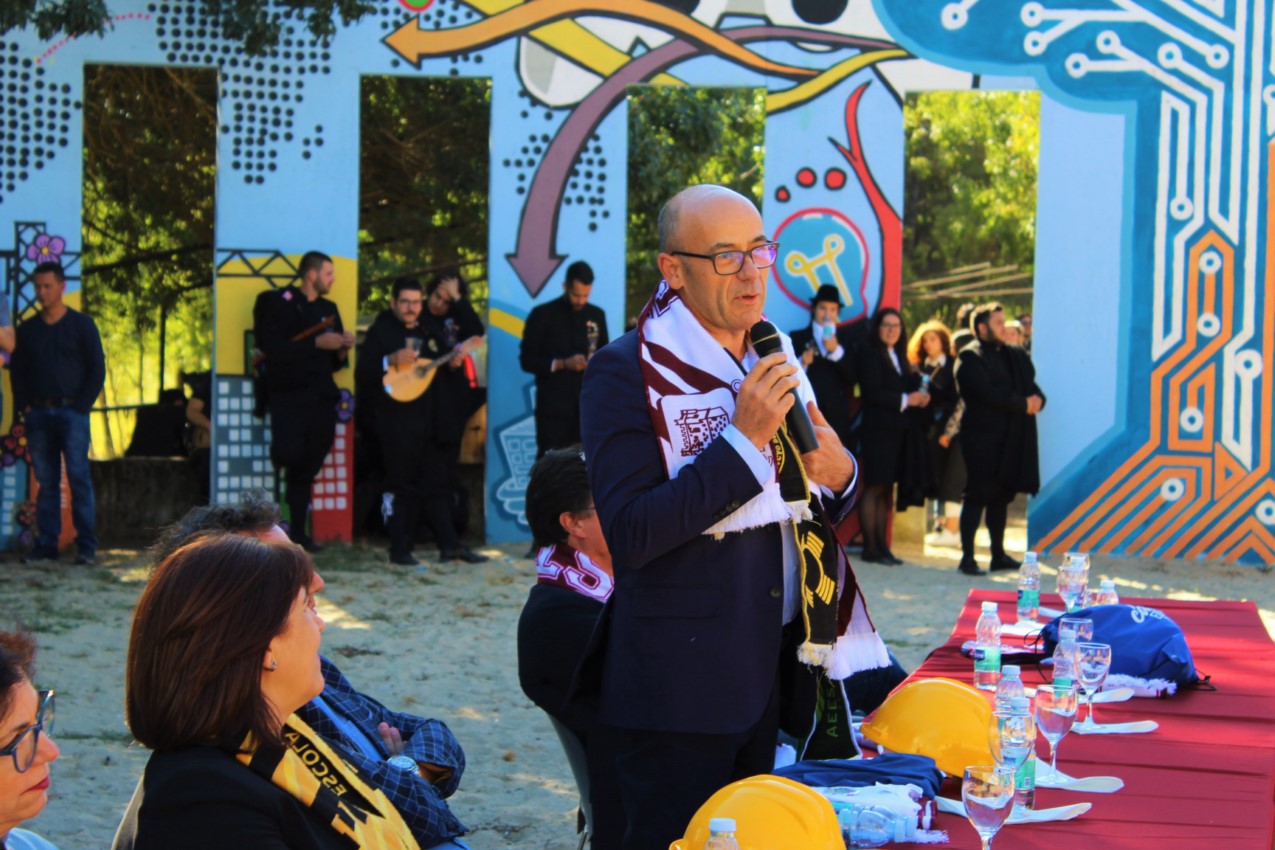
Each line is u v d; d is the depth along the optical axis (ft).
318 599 29.07
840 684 10.21
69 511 35.40
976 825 8.89
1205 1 34.73
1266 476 35.12
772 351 9.53
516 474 36.22
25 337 32.58
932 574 33.01
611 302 35.99
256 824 7.72
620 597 9.71
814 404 10.08
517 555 34.63
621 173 35.86
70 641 25.20
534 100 35.68
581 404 9.82
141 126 48.06
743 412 9.04
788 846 8.08
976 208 72.02
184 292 51.03
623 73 35.65
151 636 7.87
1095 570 33.94
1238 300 35.01
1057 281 35.55
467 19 35.42
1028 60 35.29
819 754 10.39
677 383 9.46
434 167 51.49
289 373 33.35
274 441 33.47
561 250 35.91
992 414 32.65
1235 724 12.51
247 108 35.06
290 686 8.23
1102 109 35.19
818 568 9.64
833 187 35.60
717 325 9.61
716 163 59.93
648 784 9.54
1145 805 10.03
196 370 50.52
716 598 9.41
